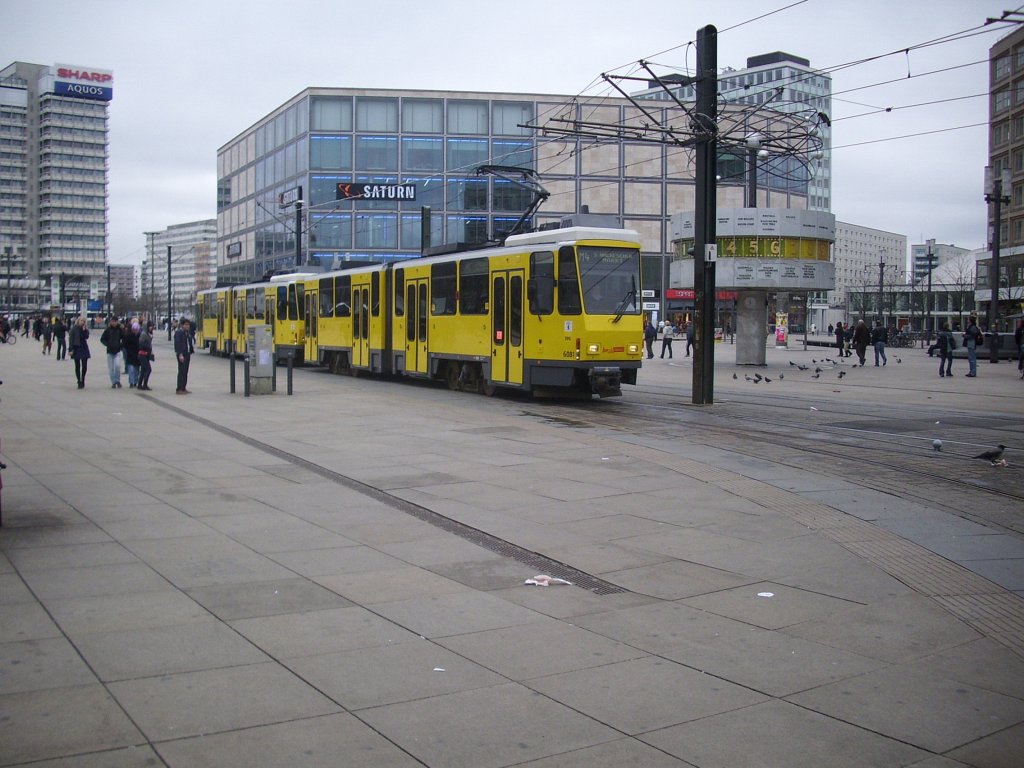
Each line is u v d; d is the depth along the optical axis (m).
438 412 19.58
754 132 27.41
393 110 64.56
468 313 24.17
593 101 64.19
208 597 6.62
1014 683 5.15
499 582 7.11
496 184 65.12
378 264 30.58
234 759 4.17
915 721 4.65
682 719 4.66
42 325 68.06
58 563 7.50
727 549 8.12
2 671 5.18
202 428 16.61
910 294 97.31
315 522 9.12
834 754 4.29
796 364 35.62
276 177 71.50
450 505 9.96
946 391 25.16
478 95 64.75
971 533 8.67
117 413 19.06
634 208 65.75
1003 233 80.94
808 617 6.29
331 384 28.20
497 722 4.60
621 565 7.62
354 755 4.23
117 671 5.20
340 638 5.80
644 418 18.41
